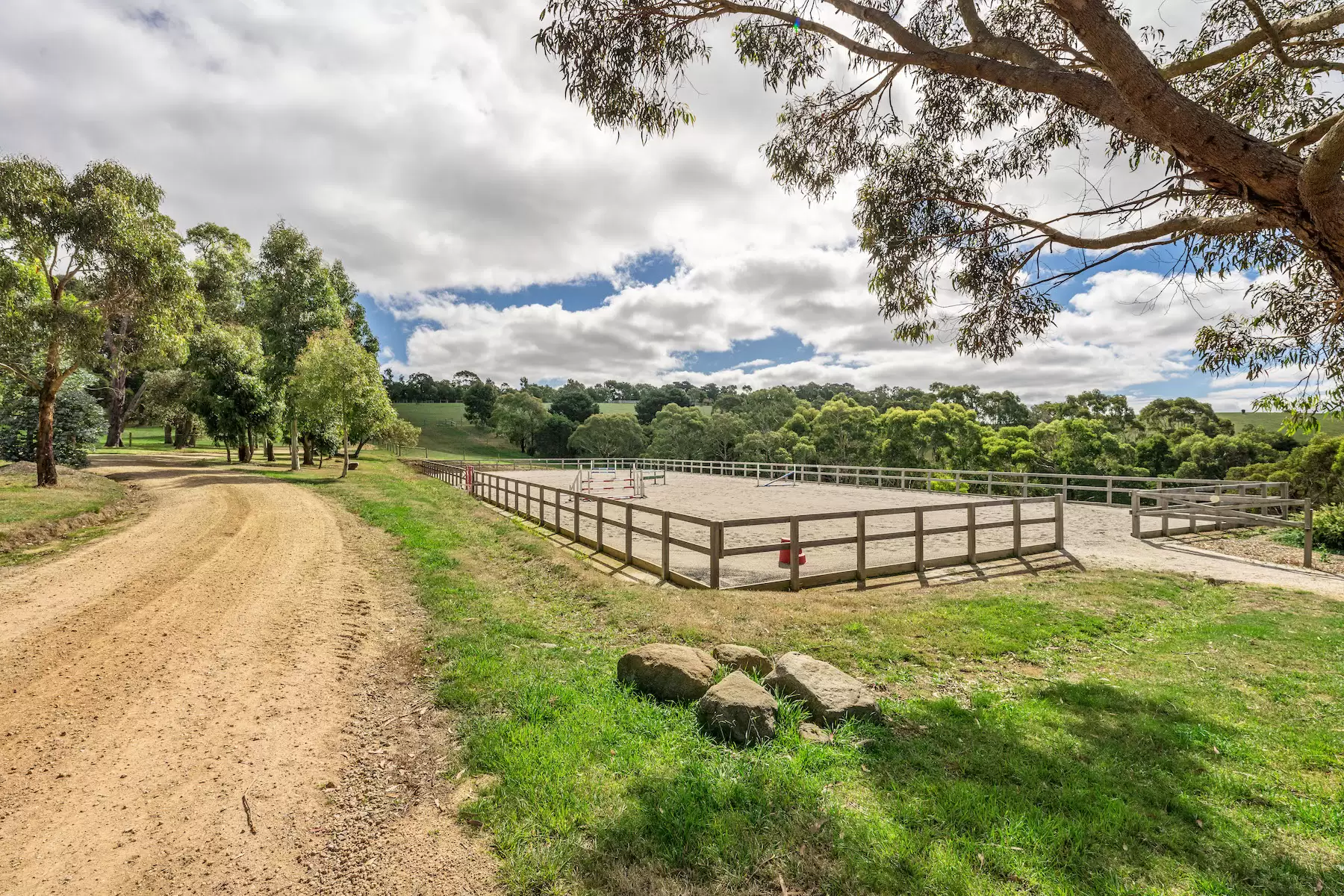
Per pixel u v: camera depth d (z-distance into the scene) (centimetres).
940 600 728
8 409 2238
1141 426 4753
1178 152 307
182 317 1986
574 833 283
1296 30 365
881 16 390
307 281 3534
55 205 1658
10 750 387
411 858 274
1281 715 426
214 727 421
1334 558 1005
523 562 981
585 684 459
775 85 612
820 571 923
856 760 346
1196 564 962
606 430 6800
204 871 271
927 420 4256
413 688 488
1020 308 549
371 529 1404
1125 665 541
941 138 620
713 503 1973
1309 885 250
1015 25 568
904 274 611
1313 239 286
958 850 265
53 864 278
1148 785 323
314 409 2886
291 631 642
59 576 886
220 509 1628
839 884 243
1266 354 541
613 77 478
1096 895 240
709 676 434
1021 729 395
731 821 282
